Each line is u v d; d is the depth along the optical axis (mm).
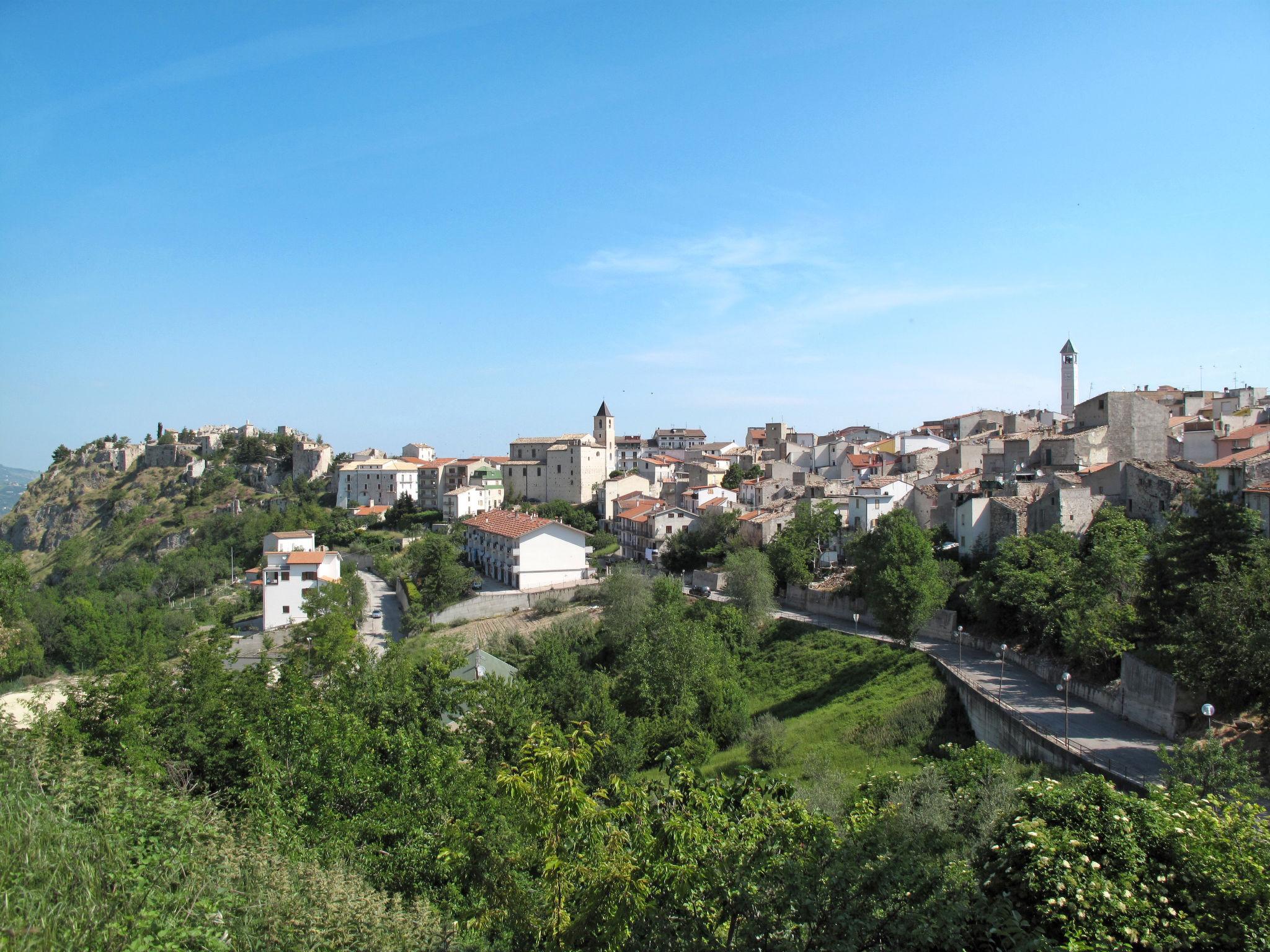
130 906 15672
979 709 46375
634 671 60969
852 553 75688
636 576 82188
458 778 32594
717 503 112688
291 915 18141
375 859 27625
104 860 17156
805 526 87688
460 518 155875
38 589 153750
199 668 41062
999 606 59438
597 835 19844
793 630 73250
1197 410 111000
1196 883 17641
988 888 18234
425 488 182625
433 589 98875
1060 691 47750
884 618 61812
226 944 16031
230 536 172500
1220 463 60031
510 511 133500
